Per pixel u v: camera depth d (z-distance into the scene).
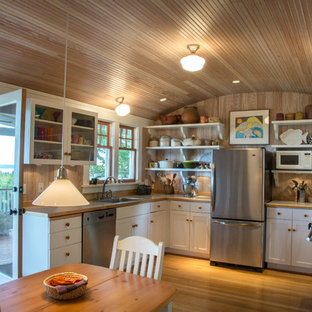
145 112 5.50
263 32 2.90
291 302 3.33
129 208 4.27
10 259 3.08
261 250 4.35
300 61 3.53
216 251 4.59
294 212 4.30
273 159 4.99
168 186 5.62
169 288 1.73
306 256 4.24
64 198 1.71
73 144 3.83
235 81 4.51
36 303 1.53
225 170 4.57
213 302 3.30
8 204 3.11
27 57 3.14
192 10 2.58
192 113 5.39
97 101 4.53
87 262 3.57
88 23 2.75
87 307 1.49
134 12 2.62
